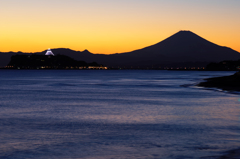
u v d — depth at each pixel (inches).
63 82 4377.5
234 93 2102.6
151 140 673.6
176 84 3570.4
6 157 545.6
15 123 905.5
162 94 2085.4
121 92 2329.0
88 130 792.3
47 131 780.0
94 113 1130.7
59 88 2933.1
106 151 582.2
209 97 1807.3
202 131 772.0
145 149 595.5
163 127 831.1
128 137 706.2
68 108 1300.4
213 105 1384.1
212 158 525.3
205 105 1385.3
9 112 1170.0
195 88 2711.6
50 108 1304.1
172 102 1534.2
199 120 951.0
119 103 1507.1
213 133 745.6
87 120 960.9
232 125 858.1
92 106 1378.0
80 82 4360.2
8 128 823.1
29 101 1637.6
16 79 5733.3
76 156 549.0
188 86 3063.5
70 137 706.8
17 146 621.3
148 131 776.9
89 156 548.7
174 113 1118.4
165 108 1280.8
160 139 682.8
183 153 562.6
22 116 1055.6
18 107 1348.4
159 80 4975.4
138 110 1216.8
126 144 637.3
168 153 564.4
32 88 2942.9
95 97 1886.1
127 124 883.4
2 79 5728.3
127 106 1369.3
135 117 1022.4
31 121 942.4
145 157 540.4
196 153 561.0
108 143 646.5
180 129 802.2
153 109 1248.8
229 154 550.0
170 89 2632.9
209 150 581.6
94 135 729.0
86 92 2358.5
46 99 1759.4
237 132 757.3
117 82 4303.6
